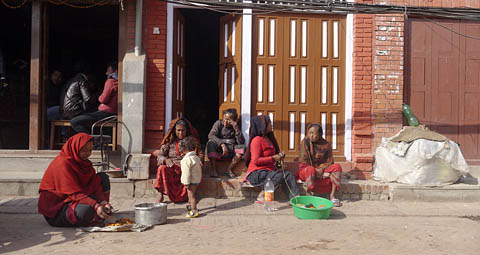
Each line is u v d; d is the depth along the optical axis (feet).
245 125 23.18
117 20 35.40
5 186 20.43
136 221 16.10
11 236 14.38
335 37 23.82
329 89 23.79
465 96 24.32
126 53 22.50
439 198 20.95
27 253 12.58
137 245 13.50
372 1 23.34
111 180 20.68
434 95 24.13
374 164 22.65
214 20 37.14
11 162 23.00
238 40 23.38
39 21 23.22
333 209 19.26
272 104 23.58
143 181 20.79
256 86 23.53
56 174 15.30
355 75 23.13
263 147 19.93
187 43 39.70
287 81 23.68
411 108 24.03
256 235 14.98
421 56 24.09
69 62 39.42
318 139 20.15
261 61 23.52
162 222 16.29
